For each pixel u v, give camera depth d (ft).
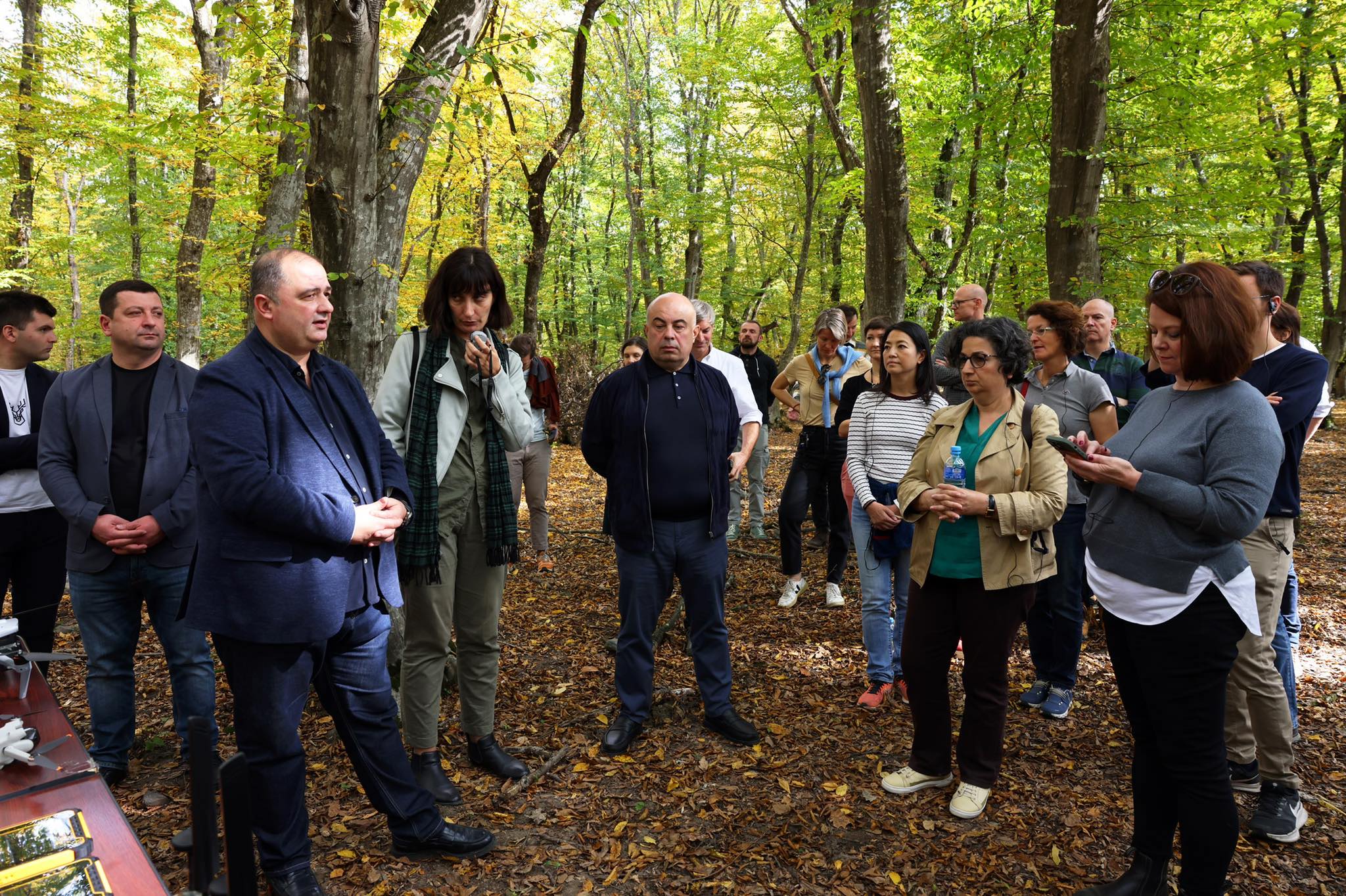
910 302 43.42
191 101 34.42
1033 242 35.47
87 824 5.59
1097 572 7.97
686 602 12.07
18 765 6.38
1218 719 7.38
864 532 13.24
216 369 7.45
